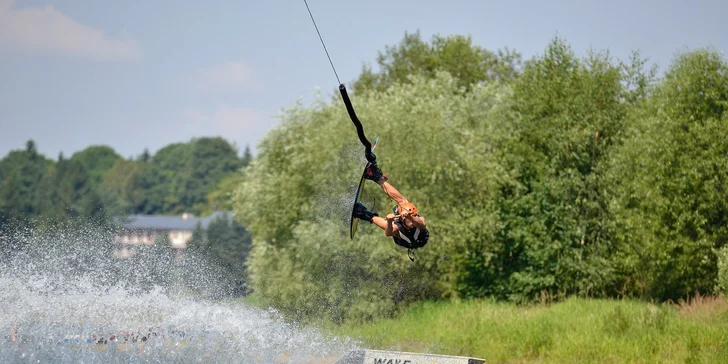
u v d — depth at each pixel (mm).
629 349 42656
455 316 60188
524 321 54125
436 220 69500
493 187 74562
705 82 64500
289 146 75938
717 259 62000
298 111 80500
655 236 63875
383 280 69062
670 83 67000
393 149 70688
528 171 77438
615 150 73438
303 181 74688
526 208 74938
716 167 62500
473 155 75188
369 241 66938
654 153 64812
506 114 81688
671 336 44875
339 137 71625
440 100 80812
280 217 76438
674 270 63031
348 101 27703
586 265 71250
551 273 73000
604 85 76125
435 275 72250
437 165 70125
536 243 72500
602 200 73500
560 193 73188
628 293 71625
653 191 64188
